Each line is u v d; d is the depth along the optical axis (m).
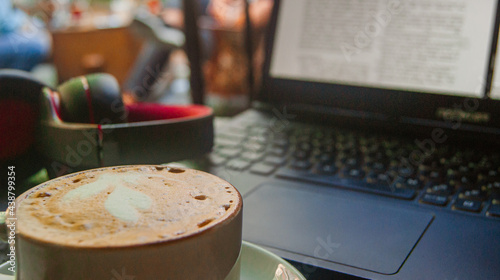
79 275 0.29
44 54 2.06
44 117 0.42
